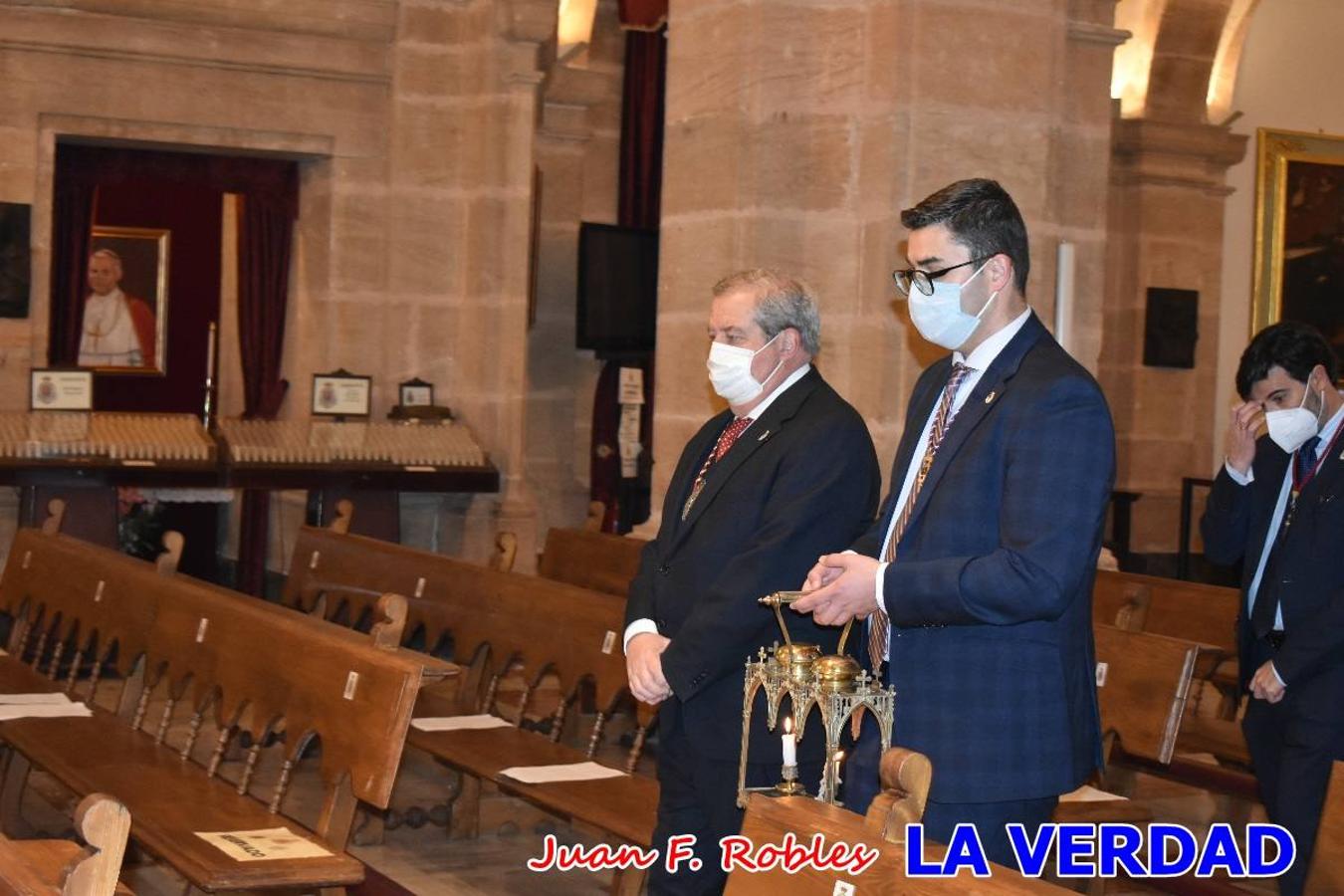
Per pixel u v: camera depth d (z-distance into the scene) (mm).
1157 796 6457
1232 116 13500
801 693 2768
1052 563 2605
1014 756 2705
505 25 9555
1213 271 13727
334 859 3500
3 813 5113
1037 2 5438
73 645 8289
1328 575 3938
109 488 8344
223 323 11562
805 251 5586
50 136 9156
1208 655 4531
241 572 10617
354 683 3705
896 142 5301
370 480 9016
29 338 9102
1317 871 2783
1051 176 5492
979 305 2812
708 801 3404
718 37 5703
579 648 4926
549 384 11344
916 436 3008
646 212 11938
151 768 4336
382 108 9867
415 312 9945
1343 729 3846
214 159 9969
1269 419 4074
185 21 9336
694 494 3611
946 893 2049
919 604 2674
